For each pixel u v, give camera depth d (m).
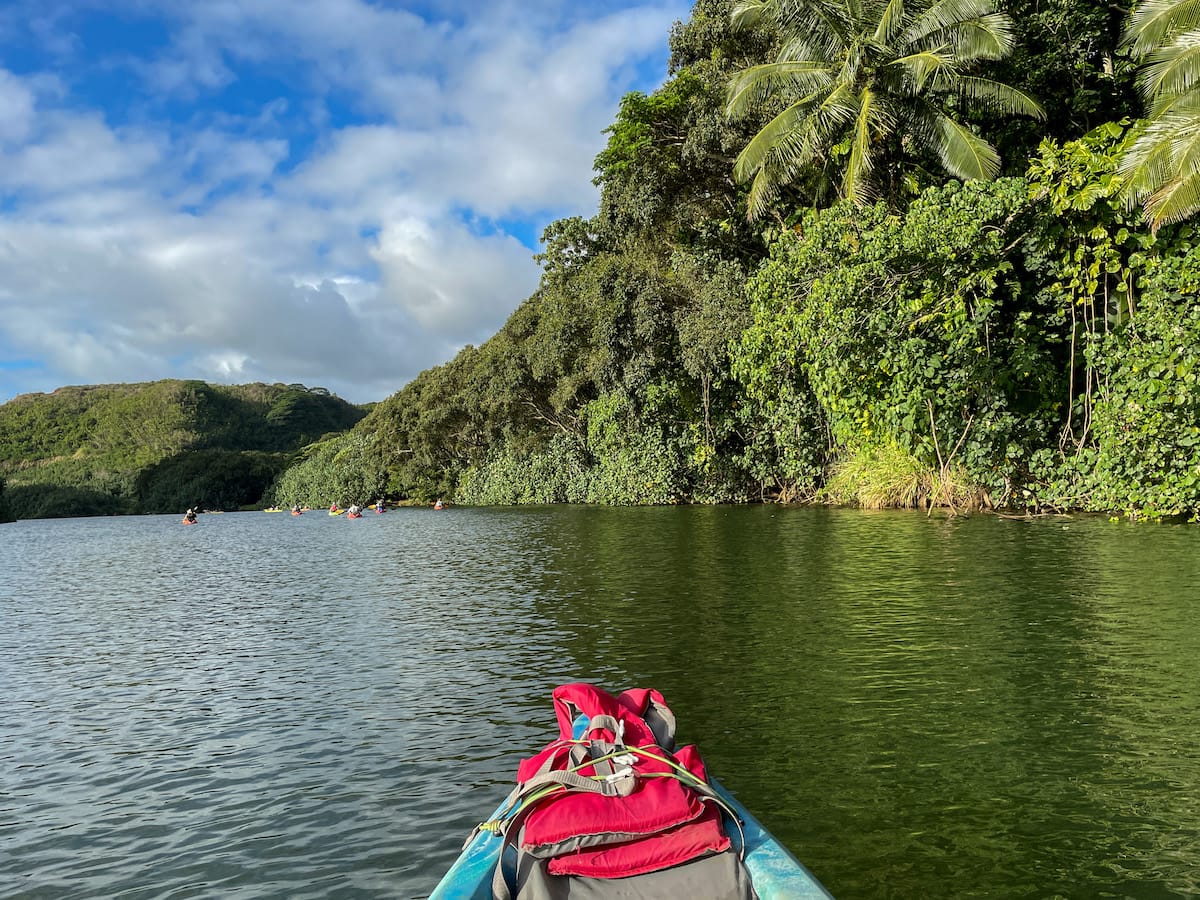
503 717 7.07
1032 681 7.21
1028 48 23.16
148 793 5.83
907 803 4.93
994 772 5.33
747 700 7.05
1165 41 17.84
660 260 36.19
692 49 28.56
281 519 64.25
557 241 42.31
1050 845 4.36
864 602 11.09
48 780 6.20
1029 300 22.53
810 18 22.95
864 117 21.88
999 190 19.95
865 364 22.83
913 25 21.95
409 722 7.09
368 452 82.81
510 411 53.44
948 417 22.98
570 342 40.62
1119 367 20.12
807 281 23.91
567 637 9.98
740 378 29.98
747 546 18.64
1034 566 13.35
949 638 8.84
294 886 4.35
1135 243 20.12
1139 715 6.26
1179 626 8.88
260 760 6.37
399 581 17.05
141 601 16.39
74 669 10.10
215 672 9.50
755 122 26.41
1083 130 23.33
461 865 3.50
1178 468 18.72
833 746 5.90
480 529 32.19
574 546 21.84
